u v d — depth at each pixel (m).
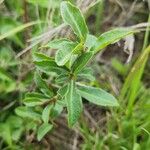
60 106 0.22
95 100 0.20
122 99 0.28
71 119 0.19
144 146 0.26
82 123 0.28
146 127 0.27
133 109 0.28
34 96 0.22
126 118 0.27
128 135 0.27
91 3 0.24
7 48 0.28
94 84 0.28
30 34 0.27
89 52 0.18
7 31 0.27
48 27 0.25
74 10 0.17
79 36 0.17
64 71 0.19
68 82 0.19
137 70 0.26
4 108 0.28
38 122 0.26
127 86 0.27
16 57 0.26
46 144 0.28
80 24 0.17
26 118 0.27
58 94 0.20
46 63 0.19
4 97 0.28
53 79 0.26
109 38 0.18
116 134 0.28
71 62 0.19
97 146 0.27
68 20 0.17
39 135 0.23
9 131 0.27
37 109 0.24
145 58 0.25
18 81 0.27
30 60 0.27
